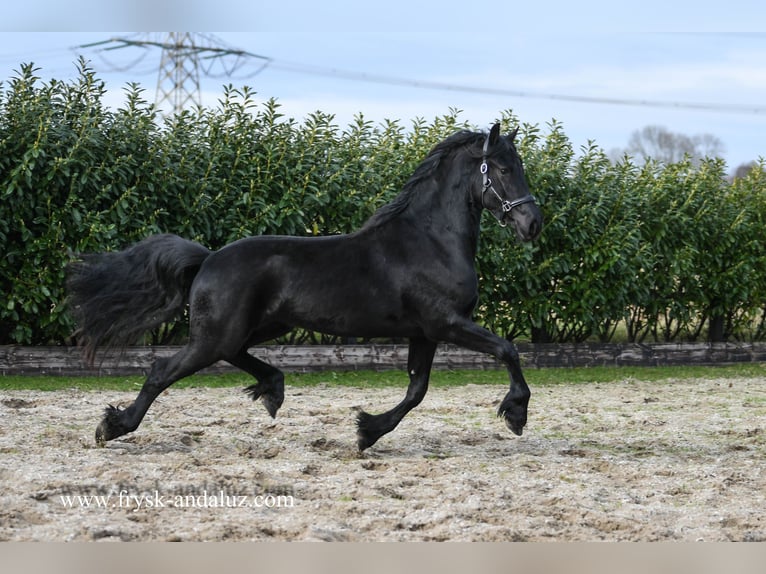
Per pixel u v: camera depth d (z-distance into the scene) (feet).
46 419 31.45
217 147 45.88
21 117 42.75
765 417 35.06
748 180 55.77
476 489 22.85
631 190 51.88
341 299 25.54
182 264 26.21
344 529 19.22
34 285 42.57
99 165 43.96
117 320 26.50
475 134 26.32
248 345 27.35
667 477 25.00
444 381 44.70
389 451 27.81
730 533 19.81
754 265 53.62
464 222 26.17
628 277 50.16
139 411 26.18
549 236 49.26
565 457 27.53
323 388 41.93
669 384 44.80
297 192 46.11
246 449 27.07
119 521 19.29
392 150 49.24
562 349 49.67
